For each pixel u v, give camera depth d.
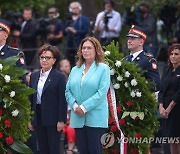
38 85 21.33
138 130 21.30
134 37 22.17
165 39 32.12
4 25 21.45
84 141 19.75
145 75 22.03
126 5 33.81
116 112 20.84
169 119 22.80
